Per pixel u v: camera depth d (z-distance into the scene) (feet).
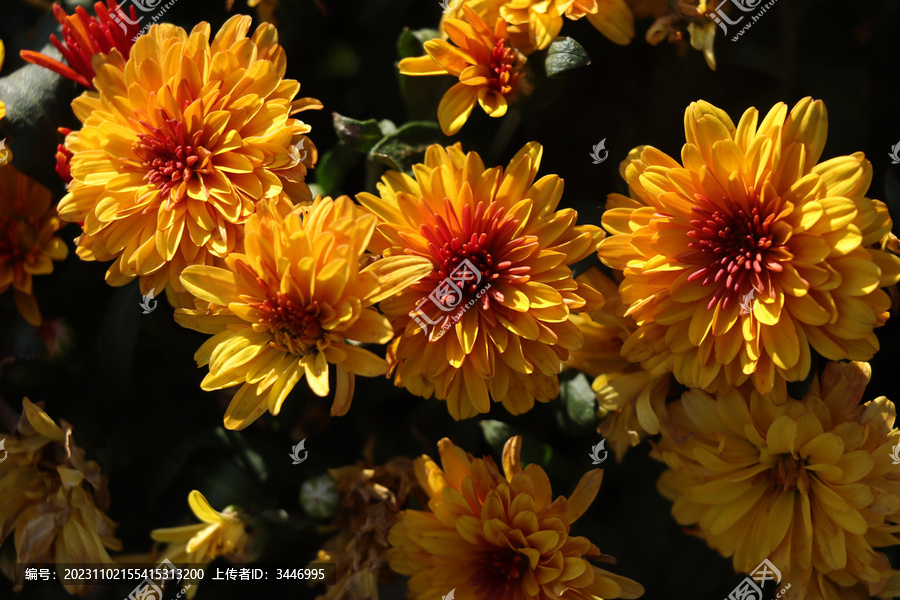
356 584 1.30
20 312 1.37
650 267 1.25
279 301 1.21
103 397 1.41
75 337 1.40
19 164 1.34
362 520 1.32
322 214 1.21
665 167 1.25
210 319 1.24
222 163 1.25
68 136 1.27
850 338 1.22
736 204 1.24
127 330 1.36
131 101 1.26
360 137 1.33
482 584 1.28
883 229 1.22
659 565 1.41
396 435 1.40
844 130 1.39
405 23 1.45
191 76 1.26
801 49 1.40
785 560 1.28
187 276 1.22
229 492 1.35
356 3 1.44
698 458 1.28
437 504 1.28
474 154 1.25
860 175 1.22
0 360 1.37
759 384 1.24
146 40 1.26
